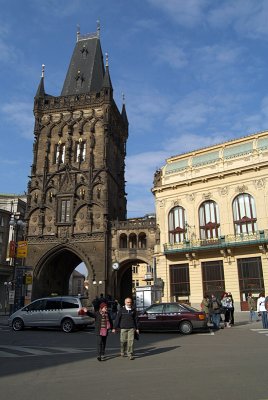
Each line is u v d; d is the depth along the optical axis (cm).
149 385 960
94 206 5881
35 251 5872
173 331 2600
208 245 4234
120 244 5678
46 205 6062
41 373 1154
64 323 2641
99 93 6462
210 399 815
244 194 4247
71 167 6122
